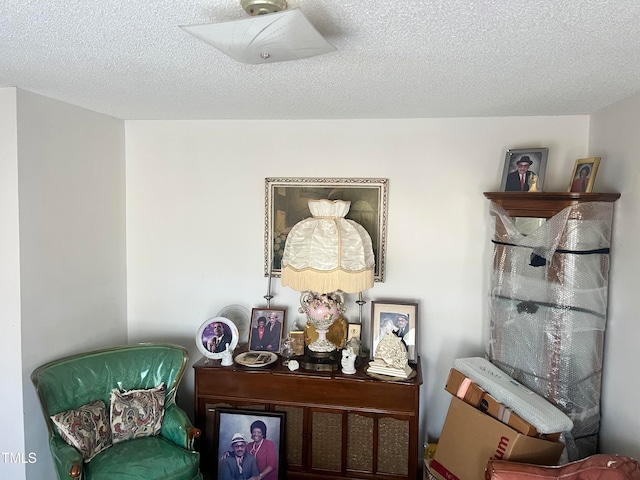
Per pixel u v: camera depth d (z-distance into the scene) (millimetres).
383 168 2926
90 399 2490
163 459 2314
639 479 1745
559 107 2547
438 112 2711
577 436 2398
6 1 1259
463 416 2367
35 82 2139
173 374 2688
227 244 3115
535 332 2434
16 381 2338
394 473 2594
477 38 1506
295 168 3008
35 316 2412
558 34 1465
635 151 2217
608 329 2447
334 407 2605
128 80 2086
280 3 1222
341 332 2910
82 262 2766
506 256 2547
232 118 3008
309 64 1807
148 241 3193
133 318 3236
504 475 1865
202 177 3105
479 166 2842
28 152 2332
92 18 1377
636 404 2160
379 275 2930
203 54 1707
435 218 2896
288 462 2697
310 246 2453
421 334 2953
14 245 2293
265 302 3098
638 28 1406
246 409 2693
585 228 2320
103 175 2939
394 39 1521
